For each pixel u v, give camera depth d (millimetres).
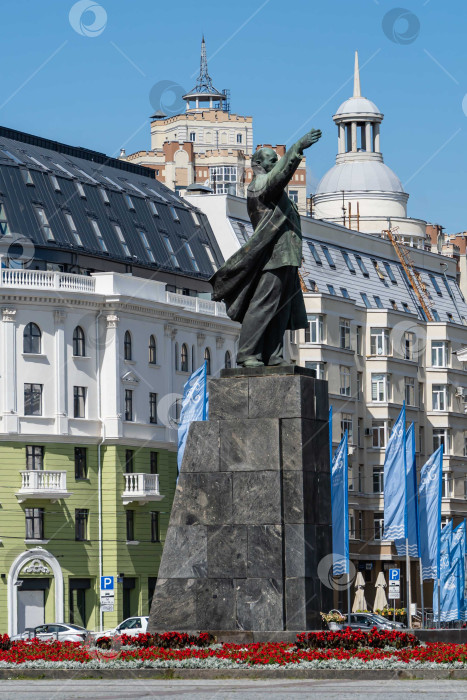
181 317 120562
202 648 46281
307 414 47656
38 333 110375
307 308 135625
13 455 108625
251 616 46938
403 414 102750
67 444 110938
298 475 47094
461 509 152000
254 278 48969
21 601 108250
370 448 142250
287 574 46906
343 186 174625
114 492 112438
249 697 39625
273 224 48625
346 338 139875
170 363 119000
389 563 140250
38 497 108312
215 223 132625
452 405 152625
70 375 111375
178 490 47969
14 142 117250
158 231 124875
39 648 50688
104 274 113312
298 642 46219
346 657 45875
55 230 113500
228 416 47875
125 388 114062
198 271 127562
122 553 112625
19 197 112188
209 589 47406
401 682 43531
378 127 178750
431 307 158750
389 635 48438
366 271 150000
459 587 104938
